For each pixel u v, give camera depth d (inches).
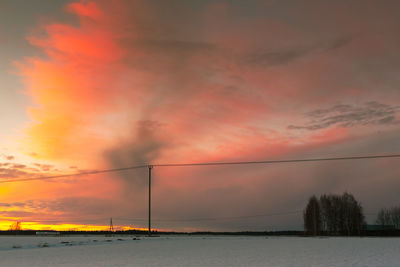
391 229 5511.8
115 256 1407.5
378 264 1045.2
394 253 1413.6
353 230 5364.2
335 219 5506.9
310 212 5167.3
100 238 3348.9
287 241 2706.7
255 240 2903.5
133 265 1095.6
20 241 2874.0
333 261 1145.4
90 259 1291.8
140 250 1727.4
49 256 1432.1
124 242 2532.0
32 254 1545.3
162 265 1088.2
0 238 3695.9
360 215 5383.9
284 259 1233.4
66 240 3004.4
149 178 3161.9
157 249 1791.3
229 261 1184.8
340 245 2039.9
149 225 3184.1
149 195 3181.6
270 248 1839.3
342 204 5502.0
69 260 1263.5
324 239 3110.2
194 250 1712.6
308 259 1221.7
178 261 1198.3
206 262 1160.8
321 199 5679.1
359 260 1159.0
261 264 1088.2
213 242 2522.1
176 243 2377.0
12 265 1126.4
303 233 5590.6
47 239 3302.2
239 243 2368.4
